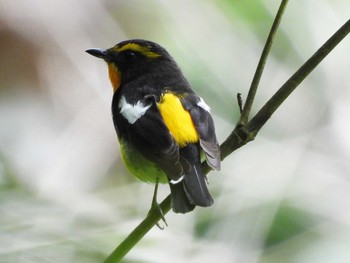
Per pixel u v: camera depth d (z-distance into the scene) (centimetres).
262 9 1350
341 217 1085
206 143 745
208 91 1254
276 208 1080
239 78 1295
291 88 643
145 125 777
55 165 1227
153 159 748
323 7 1357
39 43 1390
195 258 977
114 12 1443
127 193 1123
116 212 735
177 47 1343
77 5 1426
